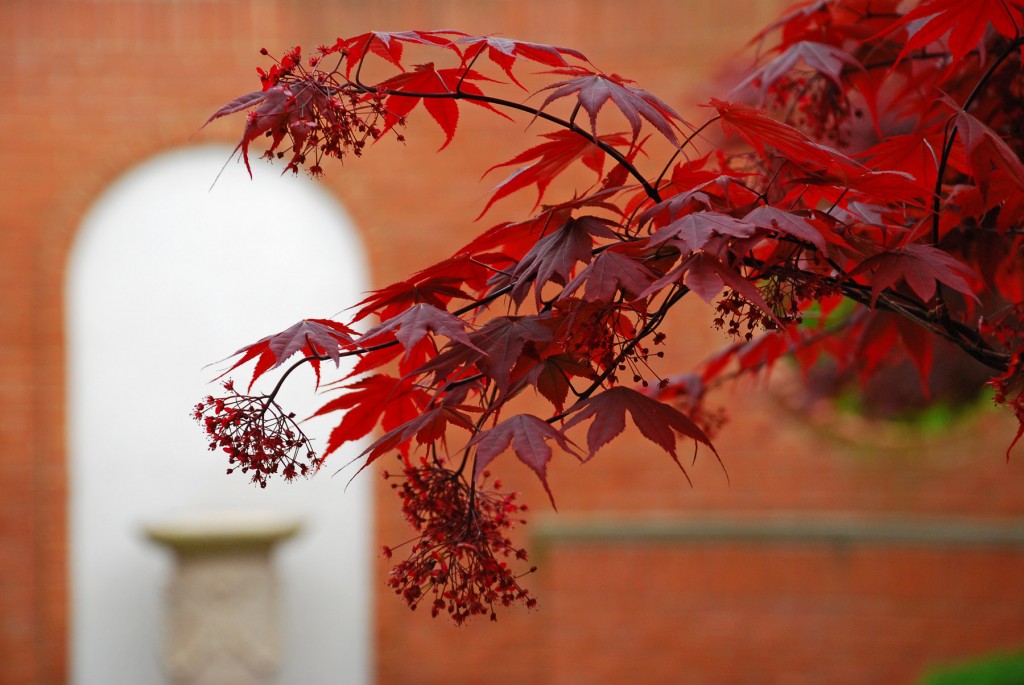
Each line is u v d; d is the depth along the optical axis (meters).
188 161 6.10
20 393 5.85
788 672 5.71
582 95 1.53
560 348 1.61
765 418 5.85
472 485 1.55
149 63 5.91
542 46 1.66
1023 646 5.54
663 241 1.47
